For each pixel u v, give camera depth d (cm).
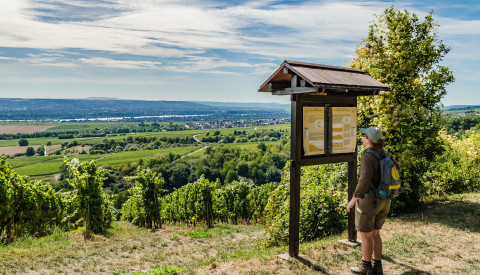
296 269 550
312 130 600
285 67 579
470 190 1438
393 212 1073
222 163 12175
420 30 1240
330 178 1237
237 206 2252
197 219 2120
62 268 764
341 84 557
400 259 573
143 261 885
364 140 482
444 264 548
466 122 6906
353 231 673
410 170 1171
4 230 1096
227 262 630
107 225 1559
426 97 1216
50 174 12788
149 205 1808
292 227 602
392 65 1220
